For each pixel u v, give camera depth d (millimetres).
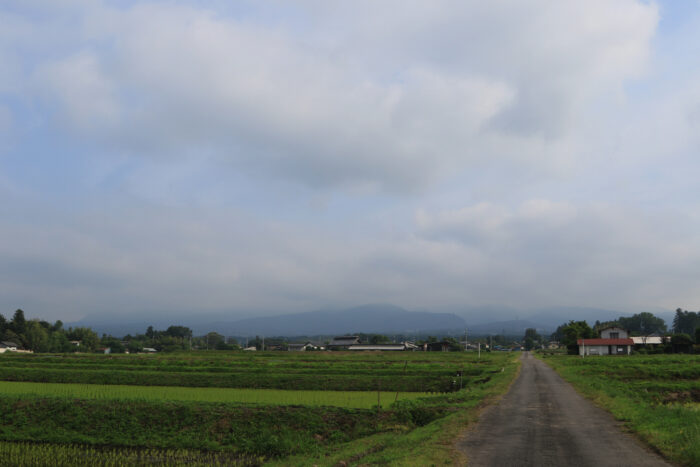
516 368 60250
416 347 165625
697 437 13867
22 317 139875
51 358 77000
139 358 80875
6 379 56812
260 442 25562
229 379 51125
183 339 191125
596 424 19406
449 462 13539
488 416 21984
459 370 56562
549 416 21703
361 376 51250
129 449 26484
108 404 30719
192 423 28297
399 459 14453
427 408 27031
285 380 49906
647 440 15773
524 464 13172
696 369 49688
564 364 66188
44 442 28047
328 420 27344
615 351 104188
